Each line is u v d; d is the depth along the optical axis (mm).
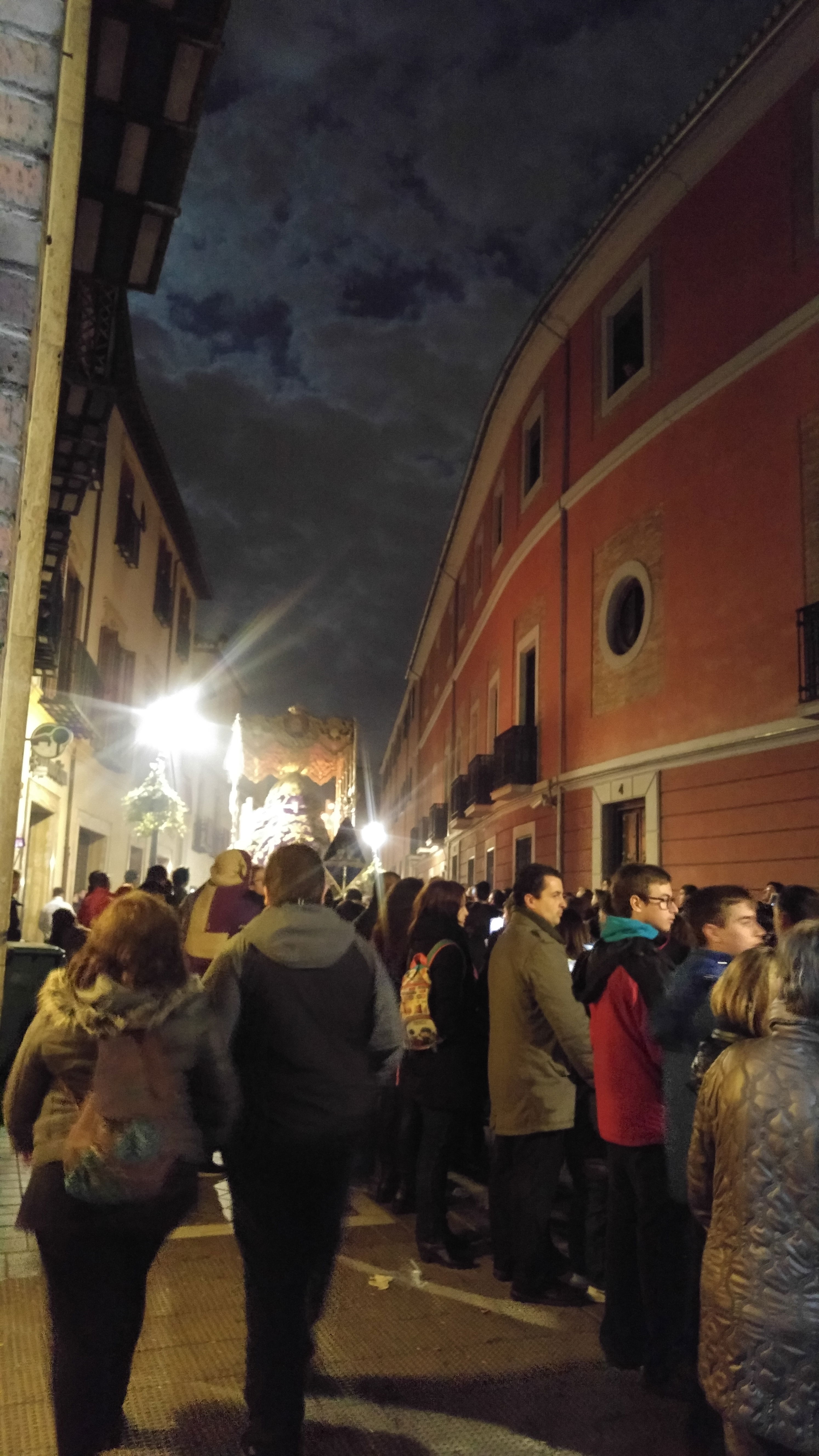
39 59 1532
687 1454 3041
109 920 2797
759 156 11984
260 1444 2814
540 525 17781
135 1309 2678
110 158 4609
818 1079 2146
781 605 11062
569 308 16828
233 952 3121
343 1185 3045
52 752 15172
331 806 15992
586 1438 3246
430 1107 4973
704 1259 2236
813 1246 2061
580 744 15438
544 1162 4453
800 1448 1979
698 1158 2393
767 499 11422
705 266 12922
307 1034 3037
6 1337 3791
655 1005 3668
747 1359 2059
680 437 13164
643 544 13906
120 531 21344
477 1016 5277
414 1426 3295
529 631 18312
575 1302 4387
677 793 12648
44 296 1578
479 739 23500
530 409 19234
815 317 10859
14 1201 5422
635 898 3982
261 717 15914
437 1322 4148
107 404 8484
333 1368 3699
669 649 13094
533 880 4648
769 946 2783
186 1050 2691
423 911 5348
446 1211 4953
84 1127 2580
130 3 3732
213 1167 4375
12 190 1496
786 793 10766
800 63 11328
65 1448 2553
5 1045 7773
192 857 34625
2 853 1425
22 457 1472
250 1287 2943
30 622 1502
